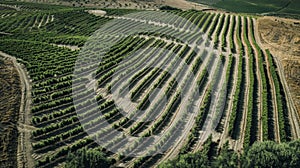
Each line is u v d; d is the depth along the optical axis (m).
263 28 153.75
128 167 67.50
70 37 139.12
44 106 84.38
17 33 149.12
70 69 105.19
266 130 78.44
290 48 132.62
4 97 86.62
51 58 113.44
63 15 175.25
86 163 62.94
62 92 91.12
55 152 70.44
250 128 79.69
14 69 103.50
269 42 138.88
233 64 116.44
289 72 111.56
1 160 65.94
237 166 64.81
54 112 82.12
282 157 65.06
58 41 132.50
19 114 81.56
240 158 65.62
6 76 97.25
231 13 184.62
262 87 101.38
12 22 165.00
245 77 107.50
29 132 75.88
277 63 118.00
